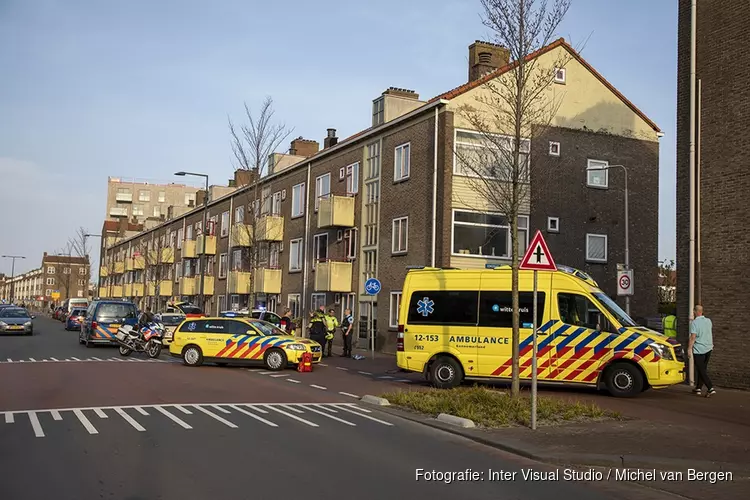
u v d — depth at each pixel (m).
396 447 9.11
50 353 25.25
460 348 15.71
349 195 32.78
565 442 9.42
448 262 25.28
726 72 16.72
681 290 17.50
